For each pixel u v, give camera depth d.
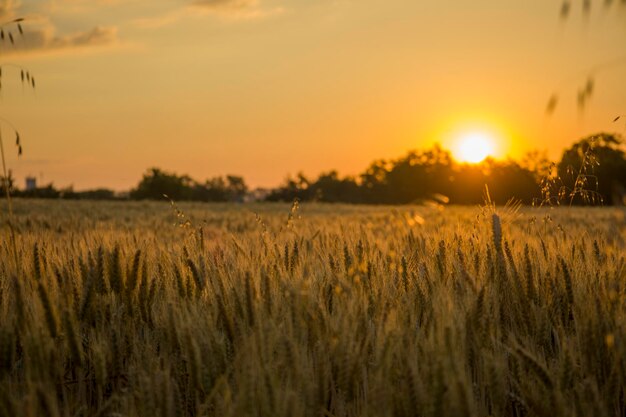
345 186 70.88
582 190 4.72
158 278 4.43
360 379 3.17
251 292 3.50
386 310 3.63
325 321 3.36
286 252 4.81
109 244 5.85
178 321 3.52
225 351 3.22
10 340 3.30
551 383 2.91
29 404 2.72
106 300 4.00
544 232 5.97
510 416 3.23
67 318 3.39
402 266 4.32
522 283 3.79
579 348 3.31
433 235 6.17
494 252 4.24
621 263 4.30
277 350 3.27
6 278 4.40
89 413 3.40
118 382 3.47
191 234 5.92
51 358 3.27
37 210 26.62
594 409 2.76
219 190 88.62
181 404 3.08
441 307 3.54
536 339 3.58
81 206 32.25
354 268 4.23
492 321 3.37
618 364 3.04
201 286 4.25
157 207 32.47
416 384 2.79
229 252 5.21
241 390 2.82
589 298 3.64
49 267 4.37
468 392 2.74
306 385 2.91
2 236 5.87
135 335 3.77
